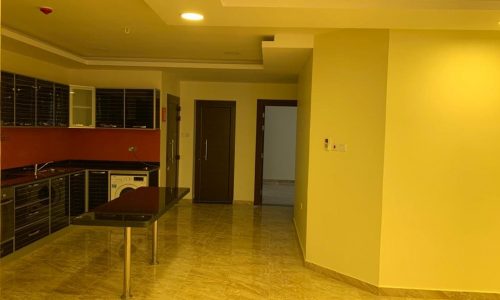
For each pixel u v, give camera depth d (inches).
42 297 137.0
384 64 139.5
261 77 270.2
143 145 260.5
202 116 306.7
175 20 127.7
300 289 148.0
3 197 162.7
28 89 192.5
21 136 208.8
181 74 268.8
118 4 130.6
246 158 307.0
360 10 112.7
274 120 414.9
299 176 218.2
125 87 254.2
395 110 139.3
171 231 225.8
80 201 231.6
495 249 139.3
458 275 140.9
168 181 281.0
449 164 138.9
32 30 167.3
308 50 167.9
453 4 109.3
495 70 136.3
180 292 143.3
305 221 176.2
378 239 142.5
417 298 142.2
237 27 154.5
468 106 137.3
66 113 229.5
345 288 149.1
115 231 220.2
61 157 250.4
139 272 161.3
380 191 141.4
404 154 139.7
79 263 169.9
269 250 194.4
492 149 137.3
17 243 172.7
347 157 151.9
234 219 258.2
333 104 156.6
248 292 144.8
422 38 137.3
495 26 124.7
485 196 138.4
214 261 176.7
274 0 112.3
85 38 181.0
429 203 140.2
